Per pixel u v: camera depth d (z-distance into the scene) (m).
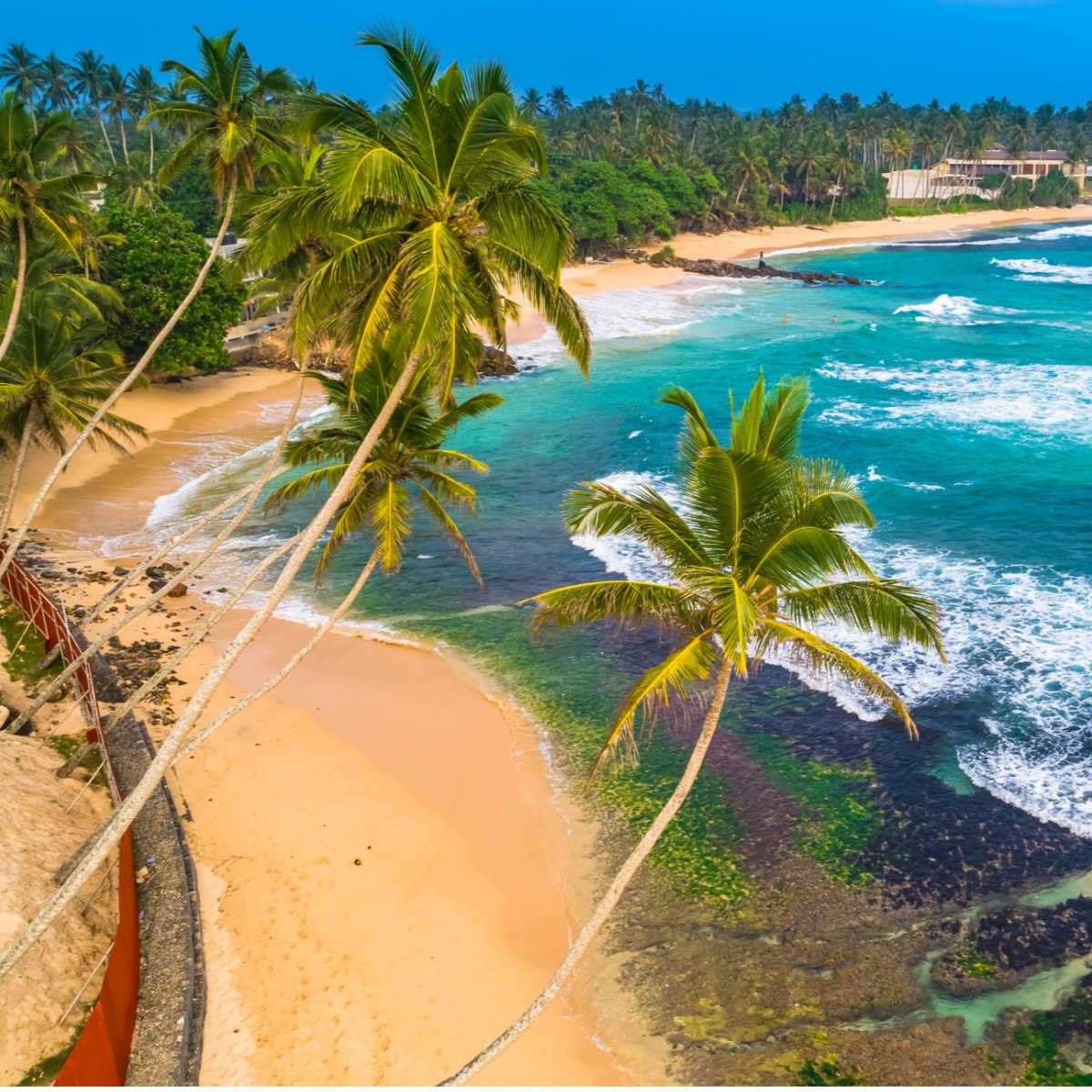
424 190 13.70
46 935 15.51
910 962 16.16
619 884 12.73
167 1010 14.68
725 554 13.12
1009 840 18.84
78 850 17.38
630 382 60.09
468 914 17.38
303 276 29.52
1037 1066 14.20
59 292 38.28
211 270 51.47
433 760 22.16
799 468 13.36
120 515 38.62
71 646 24.16
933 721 22.92
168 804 19.77
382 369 20.36
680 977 15.98
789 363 63.59
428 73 13.46
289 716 23.86
